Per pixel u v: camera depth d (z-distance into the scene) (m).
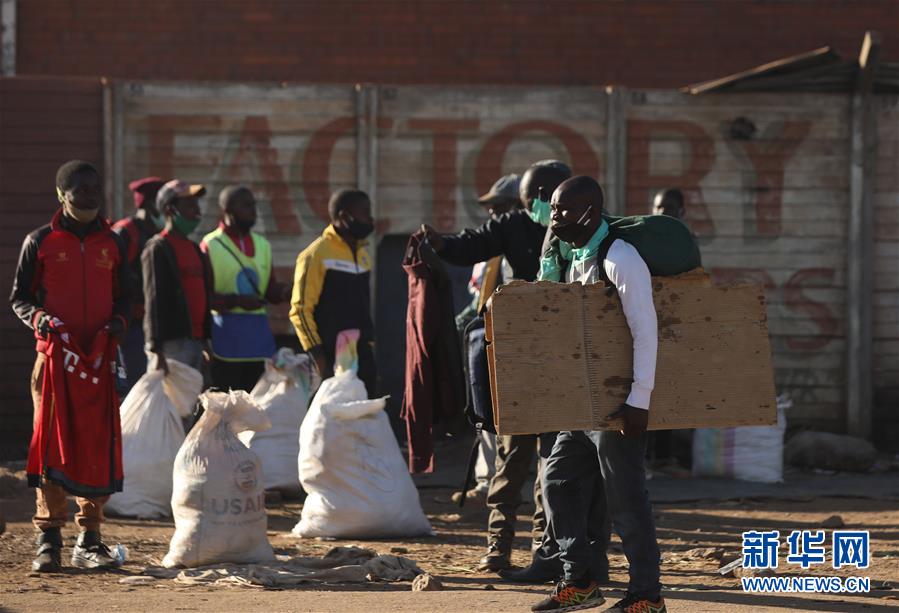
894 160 48.19
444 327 25.45
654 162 48.34
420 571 25.42
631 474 19.39
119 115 47.19
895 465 45.31
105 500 26.53
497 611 20.50
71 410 24.91
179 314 36.09
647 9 56.53
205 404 26.56
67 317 25.38
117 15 55.91
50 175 47.12
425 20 56.47
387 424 31.25
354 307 35.69
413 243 25.33
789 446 45.59
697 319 19.34
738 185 48.38
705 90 47.78
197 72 56.00
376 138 47.84
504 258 26.91
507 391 18.91
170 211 36.78
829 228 48.47
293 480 36.72
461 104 48.03
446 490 39.72
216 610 20.61
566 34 56.50
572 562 20.78
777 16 56.66
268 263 40.31
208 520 25.86
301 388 37.56
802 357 48.47
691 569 26.52
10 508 34.47
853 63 46.78
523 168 48.22
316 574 24.83
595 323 19.11
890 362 48.53
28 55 55.75
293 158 47.84
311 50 56.25
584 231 19.42
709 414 19.30
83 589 23.77
